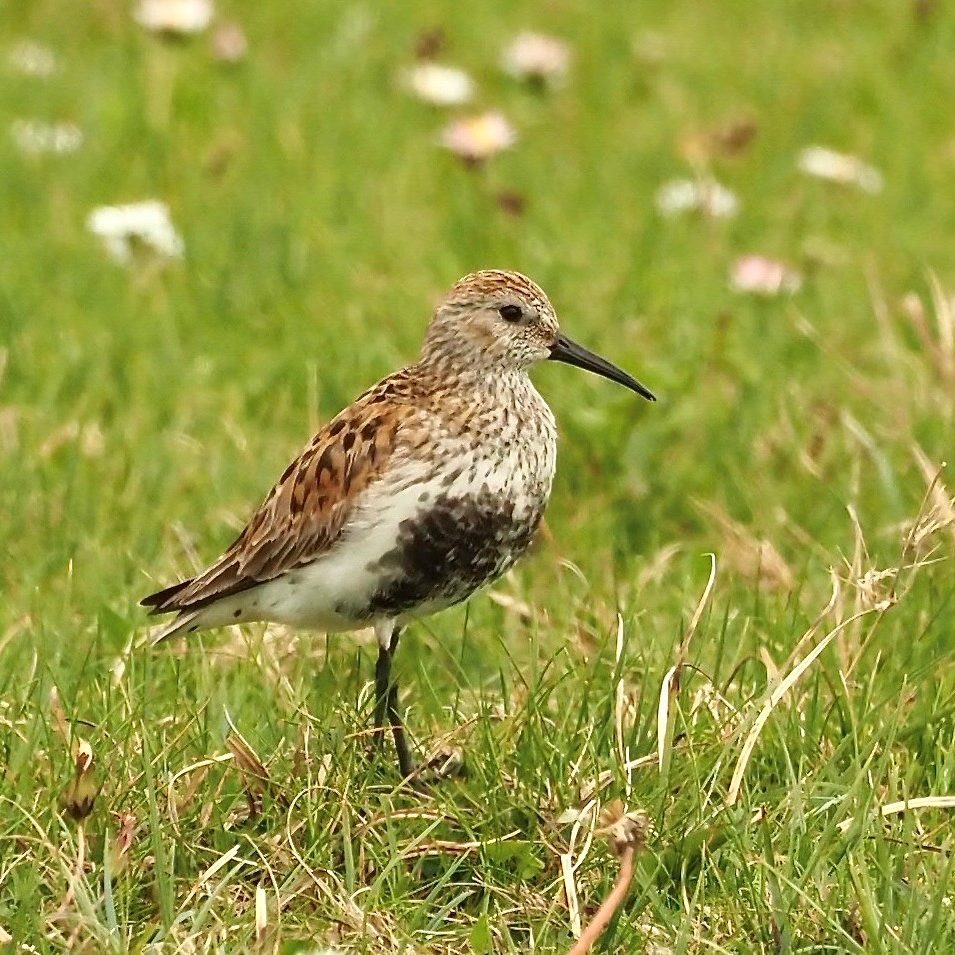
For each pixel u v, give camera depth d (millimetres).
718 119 19375
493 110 19188
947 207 17516
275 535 10031
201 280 15383
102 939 8109
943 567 11109
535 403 10289
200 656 10438
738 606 10945
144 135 18094
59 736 9336
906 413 12805
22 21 21297
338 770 9320
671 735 9156
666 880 8820
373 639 10922
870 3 22859
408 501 9773
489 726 9398
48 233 16219
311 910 8609
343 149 18219
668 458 12797
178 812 9000
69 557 11422
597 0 23125
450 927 8664
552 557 11688
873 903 8273
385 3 22609
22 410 13102
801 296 15367
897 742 9656
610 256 16078
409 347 14250
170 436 12922
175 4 18703
